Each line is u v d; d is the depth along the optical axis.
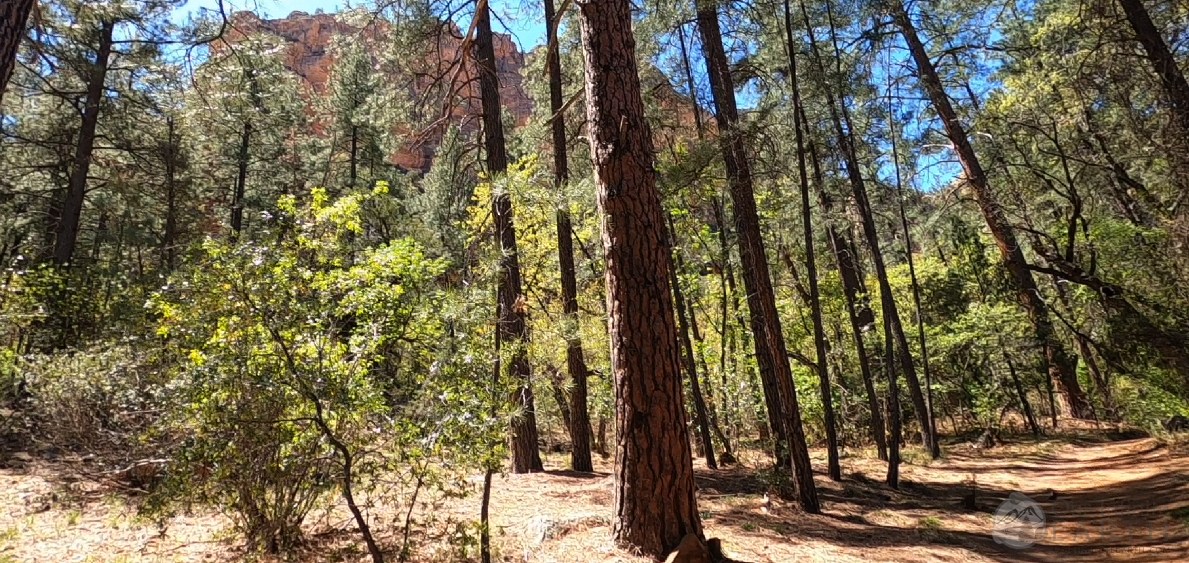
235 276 4.04
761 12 8.89
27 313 9.86
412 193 18.48
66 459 5.92
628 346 4.77
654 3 8.55
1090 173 13.55
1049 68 13.53
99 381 5.50
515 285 7.84
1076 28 11.08
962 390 18.08
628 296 4.79
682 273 13.30
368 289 4.75
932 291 20.47
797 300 16.16
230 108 9.34
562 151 10.34
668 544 4.63
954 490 10.42
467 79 9.23
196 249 4.25
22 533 5.09
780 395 8.08
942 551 6.34
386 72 9.32
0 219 18.66
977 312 17.81
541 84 11.76
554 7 11.43
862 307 15.63
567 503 7.06
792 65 8.19
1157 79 9.94
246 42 7.79
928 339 18.08
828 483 9.77
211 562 4.51
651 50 9.42
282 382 3.91
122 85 16.19
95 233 22.06
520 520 6.09
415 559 4.66
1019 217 16.97
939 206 17.36
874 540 6.61
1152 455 11.84
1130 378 12.45
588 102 5.12
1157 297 11.19
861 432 16.31
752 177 8.86
